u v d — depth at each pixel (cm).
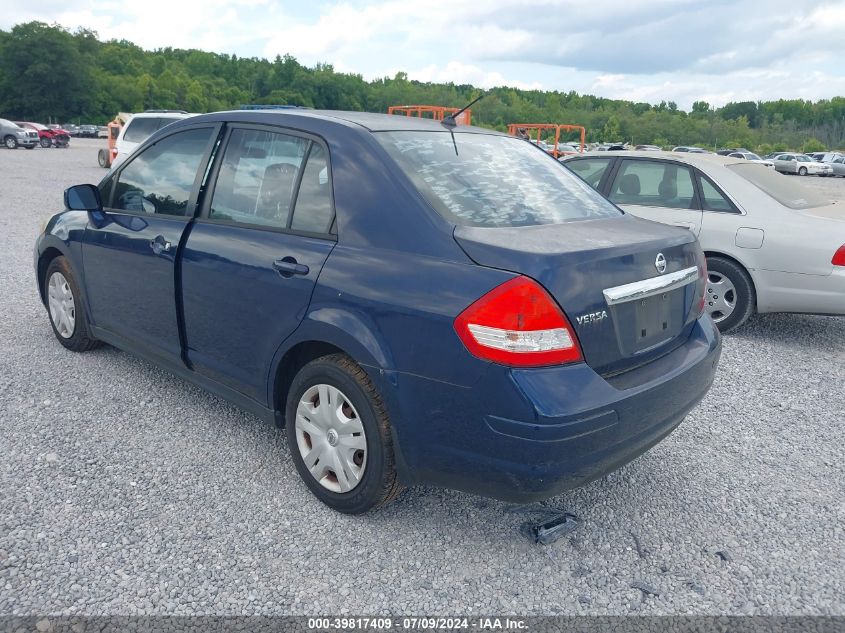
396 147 320
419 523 321
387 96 14488
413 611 263
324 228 318
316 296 308
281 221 338
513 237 280
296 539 304
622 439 277
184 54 19425
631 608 270
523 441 255
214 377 379
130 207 434
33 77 10781
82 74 11250
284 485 348
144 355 432
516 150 386
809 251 582
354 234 305
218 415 424
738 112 19912
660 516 335
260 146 360
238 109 388
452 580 282
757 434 430
